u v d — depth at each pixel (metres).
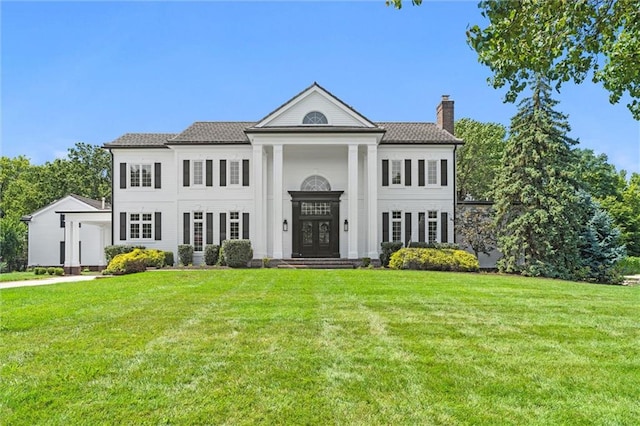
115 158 28.83
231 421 4.78
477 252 27.03
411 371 6.20
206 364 6.41
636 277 30.02
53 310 10.15
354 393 5.47
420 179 28.31
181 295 12.61
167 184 28.78
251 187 28.19
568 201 23.83
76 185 50.44
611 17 6.46
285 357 6.74
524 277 20.88
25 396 5.29
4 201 50.28
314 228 28.53
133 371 6.11
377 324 8.85
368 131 26.19
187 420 4.79
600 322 9.14
